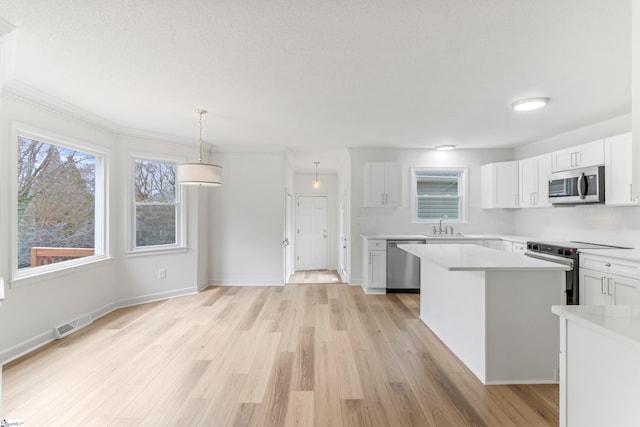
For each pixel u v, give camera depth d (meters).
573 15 1.77
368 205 5.38
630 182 3.15
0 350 2.68
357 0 1.66
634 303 2.88
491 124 4.03
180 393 2.25
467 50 2.18
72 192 3.58
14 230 2.79
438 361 2.75
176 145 4.75
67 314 3.38
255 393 2.25
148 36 2.01
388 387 2.34
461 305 2.75
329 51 2.19
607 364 1.10
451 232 5.49
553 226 4.70
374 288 5.01
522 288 2.38
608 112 3.54
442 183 5.73
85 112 3.48
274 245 5.44
